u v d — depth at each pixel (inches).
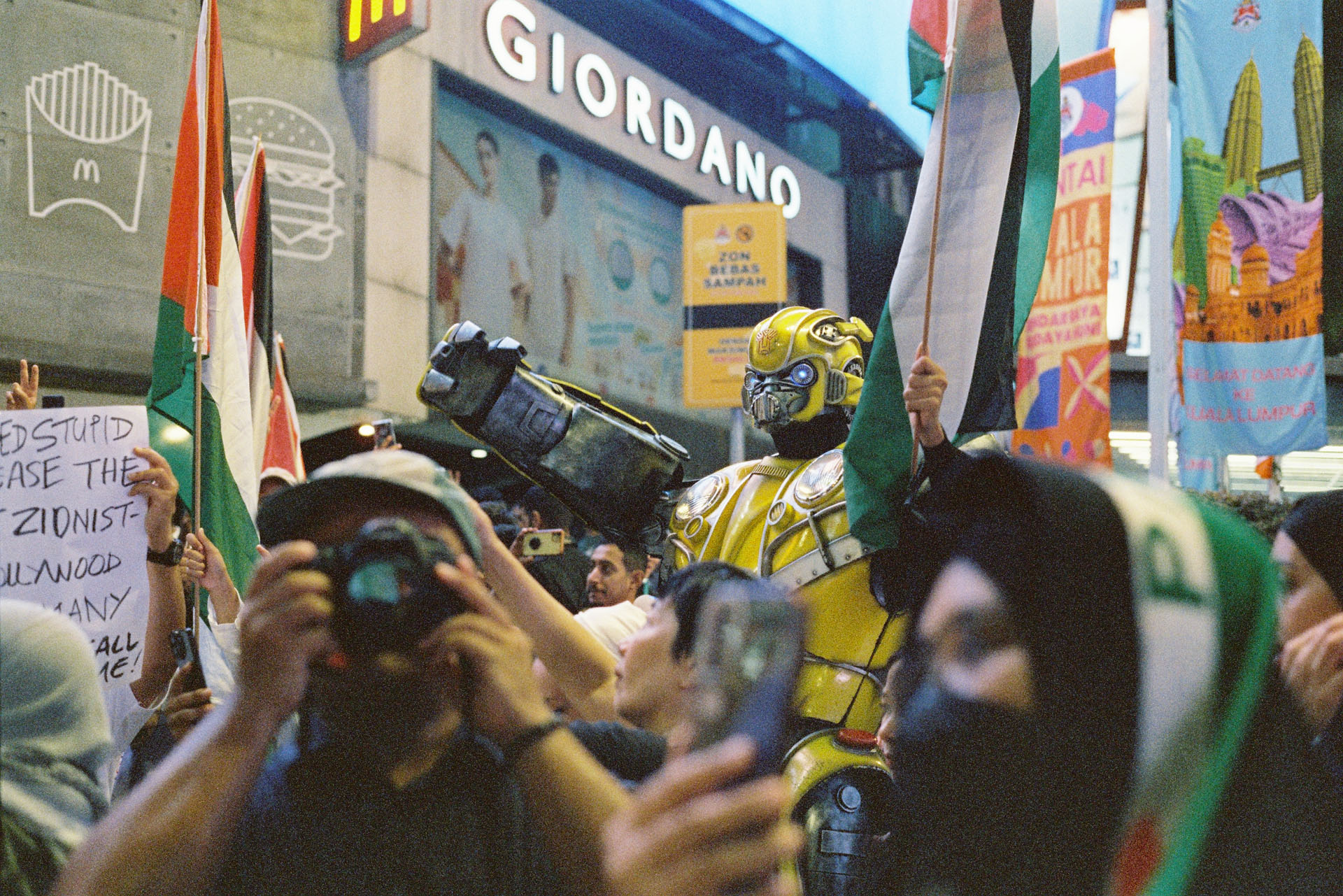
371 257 437.4
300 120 419.5
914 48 130.8
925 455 113.7
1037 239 127.3
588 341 582.9
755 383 140.5
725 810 29.9
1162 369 230.1
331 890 51.5
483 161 518.0
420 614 50.7
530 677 52.2
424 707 52.6
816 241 726.5
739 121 684.7
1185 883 37.0
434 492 56.5
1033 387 208.4
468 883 52.8
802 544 130.4
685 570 77.9
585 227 582.6
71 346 357.4
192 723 91.7
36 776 61.6
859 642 126.7
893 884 42.1
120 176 371.2
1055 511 37.9
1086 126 207.8
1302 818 39.8
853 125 748.6
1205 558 38.3
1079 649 36.8
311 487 56.1
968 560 39.5
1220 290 259.6
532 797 50.4
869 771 119.9
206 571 116.3
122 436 111.9
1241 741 37.8
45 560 108.1
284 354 191.2
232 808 47.8
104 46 371.2
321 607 49.6
